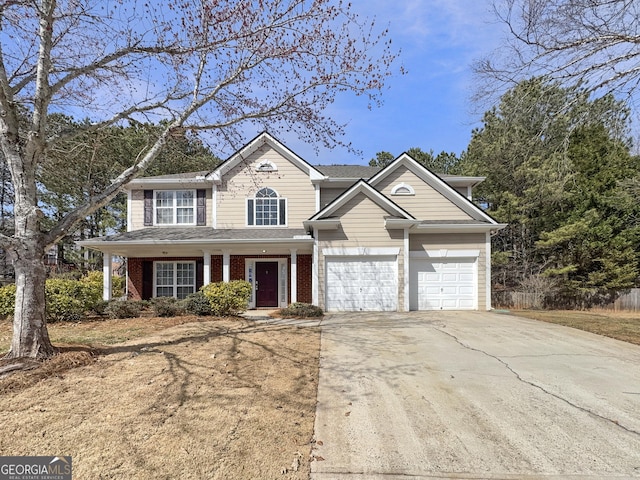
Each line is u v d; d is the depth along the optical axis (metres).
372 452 3.75
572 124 8.48
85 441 3.78
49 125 10.05
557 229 19.48
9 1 5.91
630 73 7.48
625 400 5.10
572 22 7.41
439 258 14.83
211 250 15.14
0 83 5.94
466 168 23.30
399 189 15.80
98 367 5.98
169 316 11.34
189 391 5.10
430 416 4.58
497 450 3.82
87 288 10.82
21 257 6.07
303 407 4.78
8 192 21.61
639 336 8.94
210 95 7.81
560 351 7.63
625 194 17.05
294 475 3.35
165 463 3.45
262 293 16.19
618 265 19.17
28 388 5.04
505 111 8.77
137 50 7.16
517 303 18.73
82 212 6.63
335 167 19.83
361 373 6.17
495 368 6.49
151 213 16.44
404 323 10.93
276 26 7.62
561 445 3.92
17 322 6.05
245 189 16.11
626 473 3.45
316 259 13.84
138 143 16.78
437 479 3.34
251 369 6.16
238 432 4.05
